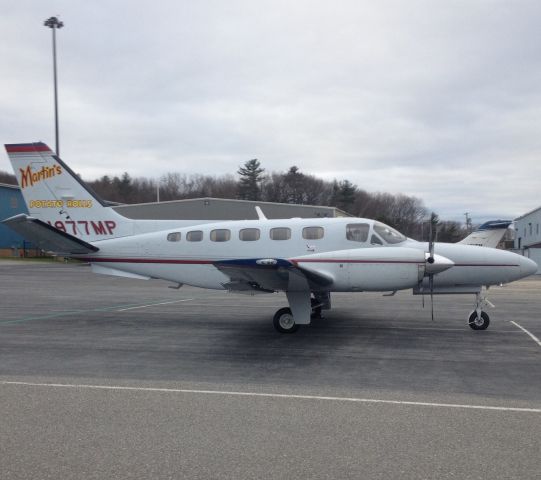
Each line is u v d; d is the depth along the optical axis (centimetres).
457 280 1057
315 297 1168
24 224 1117
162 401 558
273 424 483
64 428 472
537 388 616
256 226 1132
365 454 414
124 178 9544
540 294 1902
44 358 791
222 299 1656
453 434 456
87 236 1243
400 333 1013
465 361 767
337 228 1088
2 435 455
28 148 1251
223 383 638
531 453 416
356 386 623
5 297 1720
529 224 5319
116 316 1261
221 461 402
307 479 372
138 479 372
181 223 1230
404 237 1101
